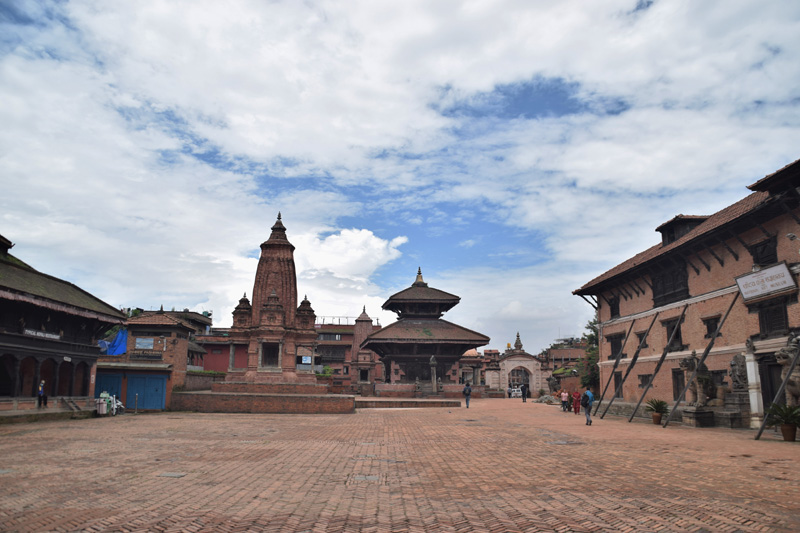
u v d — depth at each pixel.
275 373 49.53
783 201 22.69
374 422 31.23
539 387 87.06
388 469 14.15
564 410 41.50
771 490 11.18
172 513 9.49
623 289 39.84
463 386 65.00
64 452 17.67
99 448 18.75
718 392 27.17
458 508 9.85
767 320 25.20
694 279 30.94
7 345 29.72
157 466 14.67
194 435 23.36
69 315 35.22
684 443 19.61
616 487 11.55
